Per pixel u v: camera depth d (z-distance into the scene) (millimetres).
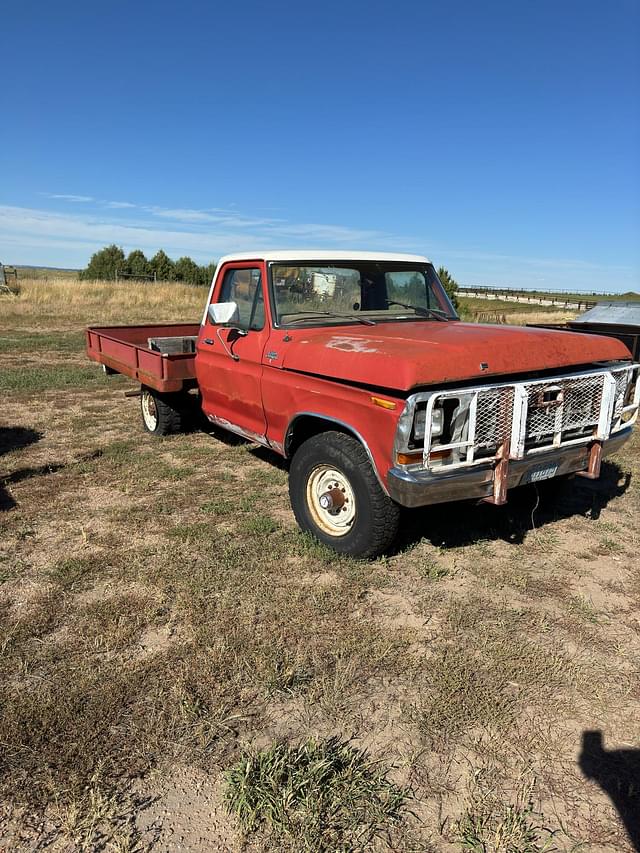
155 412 7445
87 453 6777
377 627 3539
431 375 3596
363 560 4227
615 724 2834
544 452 4055
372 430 3812
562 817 2348
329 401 4180
